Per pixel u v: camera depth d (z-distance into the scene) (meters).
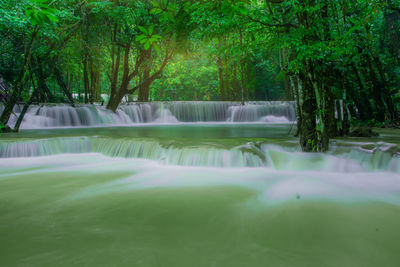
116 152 6.56
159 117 20.86
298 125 7.56
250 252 2.09
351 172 4.59
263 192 3.70
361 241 2.27
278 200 3.37
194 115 21.78
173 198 3.48
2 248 2.11
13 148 6.43
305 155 5.01
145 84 24.77
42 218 2.79
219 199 3.43
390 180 4.18
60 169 5.25
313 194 3.61
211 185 4.06
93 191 3.81
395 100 11.91
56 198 3.49
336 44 4.55
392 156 4.48
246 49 5.66
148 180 4.40
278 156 5.10
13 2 7.70
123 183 4.23
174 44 16.25
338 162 4.72
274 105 21.91
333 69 5.84
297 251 2.10
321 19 4.59
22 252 2.05
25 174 4.87
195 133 9.34
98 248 2.12
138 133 9.61
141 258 1.98
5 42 13.53
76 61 19.88
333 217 2.82
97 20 15.24
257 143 5.78
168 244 2.21
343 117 6.61
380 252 2.08
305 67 4.88
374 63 11.37
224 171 4.87
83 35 15.45
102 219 2.77
